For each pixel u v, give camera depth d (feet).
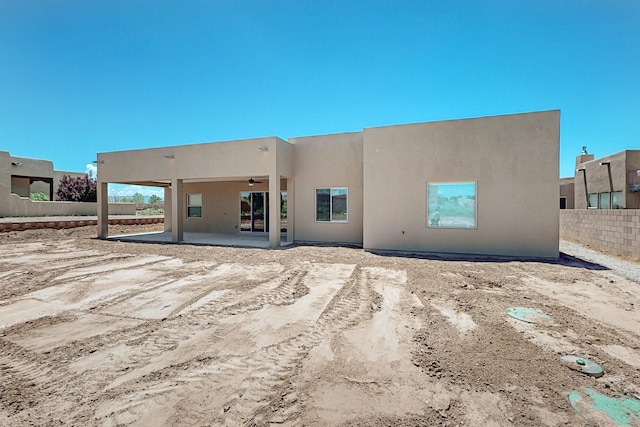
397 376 9.28
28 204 60.64
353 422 7.22
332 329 13.03
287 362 10.23
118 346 11.57
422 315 14.56
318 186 42.63
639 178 47.29
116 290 19.33
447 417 7.38
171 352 11.05
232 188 55.21
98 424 7.26
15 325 13.73
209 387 8.80
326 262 28.02
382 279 21.66
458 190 32.19
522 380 8.98
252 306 16.12
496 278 21.72
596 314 14.60
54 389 8.80
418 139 33.35
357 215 41.09
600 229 35.47
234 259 29.94
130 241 44.91
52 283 21.11
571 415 7.42
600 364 9.91
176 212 43.21
